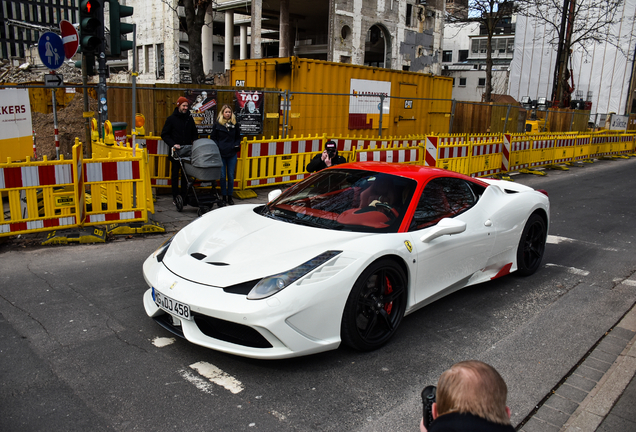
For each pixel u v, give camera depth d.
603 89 47.44
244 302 2.88
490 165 12.76
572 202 10.23
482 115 19.22
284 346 2.95
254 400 2.81
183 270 3.26
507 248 4.83
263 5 29.92
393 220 3.78
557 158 16.50
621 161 20.14
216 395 2.85
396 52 29.03
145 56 29.95
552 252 6.39
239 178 9.18
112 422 2.56
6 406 2.66
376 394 2.93
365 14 26.80
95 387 2.88
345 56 26.33
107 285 4.55
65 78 26.48
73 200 6.00
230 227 3.81
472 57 64.06
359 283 3.24
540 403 2.96
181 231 3.93
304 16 32.88
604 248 6.68
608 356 3.60
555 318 4.25
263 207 4.34
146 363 3.17
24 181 5.63
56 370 3.05
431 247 3.81
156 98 9.73
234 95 10.48
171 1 26.84
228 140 7.92
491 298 4.66
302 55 36.44
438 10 31.33
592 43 47.00
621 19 45.53
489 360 3.45
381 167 4.41
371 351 3.47
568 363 3.46
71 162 5.92
